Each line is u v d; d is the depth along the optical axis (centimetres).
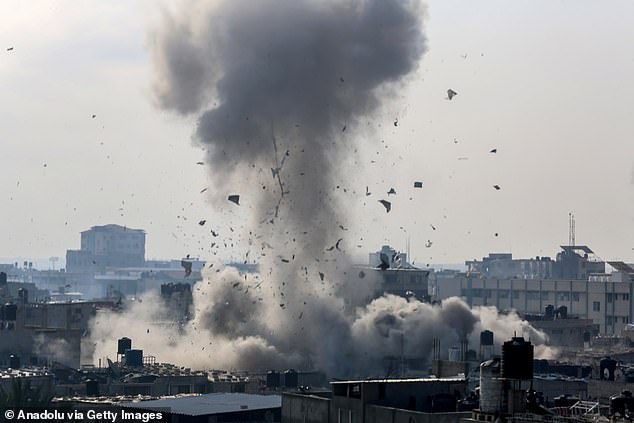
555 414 18712
